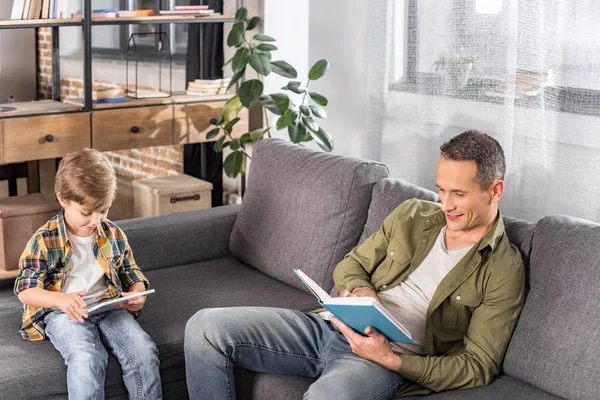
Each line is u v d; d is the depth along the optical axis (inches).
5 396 93.7
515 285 91.3
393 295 97.3
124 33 190.2
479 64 150.4
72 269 106.3
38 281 103.0
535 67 140.4
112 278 107.6
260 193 129.4
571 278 89.0
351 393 85.9
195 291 120.2
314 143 184.7
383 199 113.3
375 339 88.0
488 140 91.3
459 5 152.6
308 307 116.0
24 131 158.7
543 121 140.4
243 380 99.2
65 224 106.2
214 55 194.1
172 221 133.0
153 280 124.5
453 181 90.0
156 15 187.8
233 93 186.5
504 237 94.5
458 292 92.4
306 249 120.3
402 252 98.8
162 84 194.7
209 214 137.3
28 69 196.4
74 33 189.2
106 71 189.6
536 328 89.9
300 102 184.4
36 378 95.7
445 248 96.2
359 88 175.9
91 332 101.7
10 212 154.5
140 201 185.2
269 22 178.1
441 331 94.1
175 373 106.9
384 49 169.6
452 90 156.3
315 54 181.9
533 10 139.3
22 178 196.7
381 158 175.0
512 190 146.6
